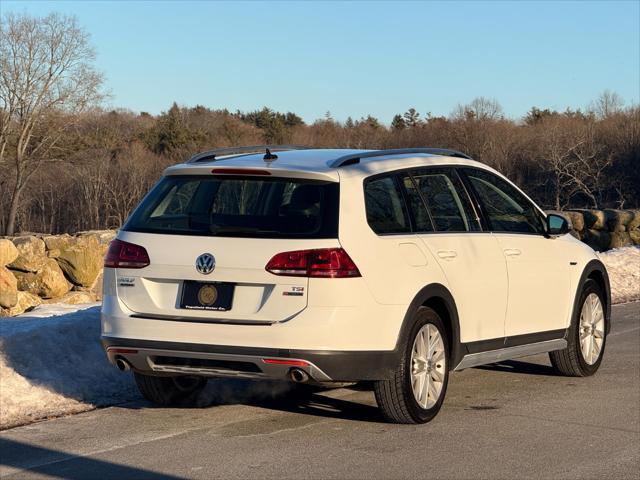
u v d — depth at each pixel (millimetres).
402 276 6379
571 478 5449
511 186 8008
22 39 54344
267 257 6004
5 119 55188
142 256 6258
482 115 92188
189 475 5391
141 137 89375
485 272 7207
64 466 5559
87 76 55938
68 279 17812
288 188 6254
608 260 16891
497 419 6883
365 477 5395
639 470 5625
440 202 7066
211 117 108500
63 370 7566
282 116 119188
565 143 81938
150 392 6984
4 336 7613
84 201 70438
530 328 7797
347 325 6020
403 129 101438
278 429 6465
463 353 7008
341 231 6098
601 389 8047
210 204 6320
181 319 6105
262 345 5961
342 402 7320
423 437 6309
